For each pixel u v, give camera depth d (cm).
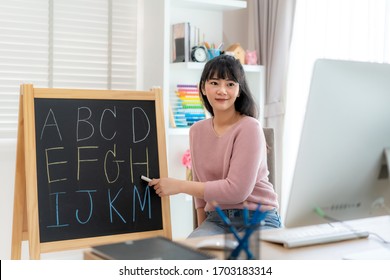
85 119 220
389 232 163
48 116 213
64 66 327
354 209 144
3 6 306
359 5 309
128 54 346
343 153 138
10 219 313
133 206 220
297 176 135
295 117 347
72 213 209
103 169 219
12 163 312
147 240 142
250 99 239
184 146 353
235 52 352
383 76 139
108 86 341
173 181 222
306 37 340
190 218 368
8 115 312
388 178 145
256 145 223
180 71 352
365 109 138
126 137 226
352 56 312
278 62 350
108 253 130
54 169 209
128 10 343
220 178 236
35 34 316
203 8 356
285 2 345
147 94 234
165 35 323
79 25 329
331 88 134
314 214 139
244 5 353
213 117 244
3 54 309
